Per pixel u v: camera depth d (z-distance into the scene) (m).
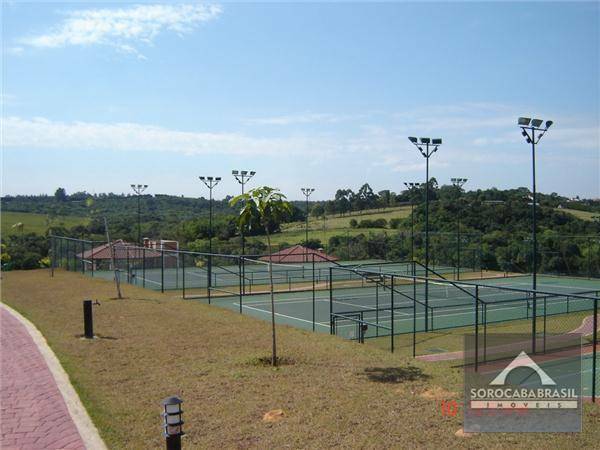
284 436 7.47
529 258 51.75
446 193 85.62
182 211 108.00
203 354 12.67
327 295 35.03
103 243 38.31
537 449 6.81
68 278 32.09
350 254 56.03
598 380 13.45
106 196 121.25
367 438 7.32
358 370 11.14
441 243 54.34
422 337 21.33
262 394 9.44
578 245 50.53
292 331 16.31
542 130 18.05
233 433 7.64
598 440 7.12
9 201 92.62
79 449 7.28
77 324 16.48
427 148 27.97
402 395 9.31
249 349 13.33
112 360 12.02
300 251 44.78
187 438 7.50
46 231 53.31
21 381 10.45
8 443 7.52
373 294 35.59
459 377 10.77
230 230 70.62
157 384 10.13
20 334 15.02
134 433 7.75
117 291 23.89
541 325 24.25
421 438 7.27
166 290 33.12
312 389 9.71
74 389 9.77
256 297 33.56
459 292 37.25
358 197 119.69
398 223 85.00
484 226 67.06
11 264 41.59
